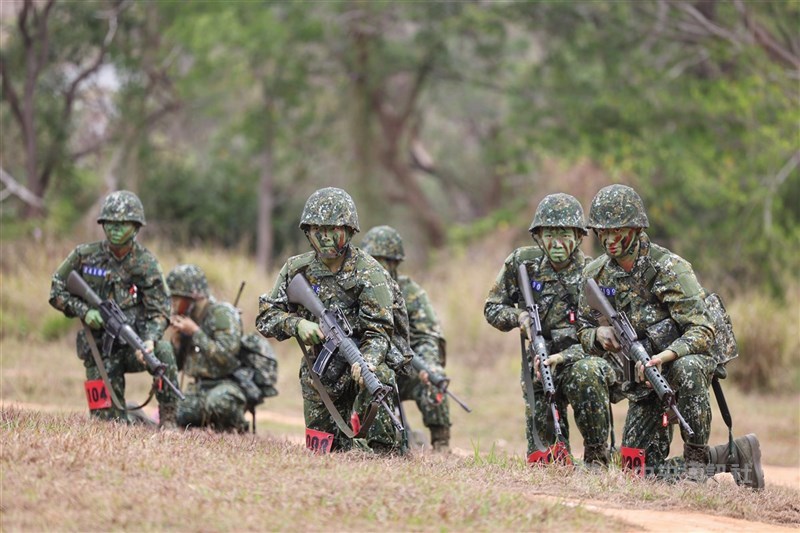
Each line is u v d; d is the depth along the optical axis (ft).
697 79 252.01
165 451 64.85
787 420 141.90
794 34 232.32
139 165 276.41
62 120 263.90
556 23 260.01
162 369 91.15
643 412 78.64
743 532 60.23
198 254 186.70
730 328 79.97
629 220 75.97
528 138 269.44
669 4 245.24
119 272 93.45
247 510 53.62
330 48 296.10
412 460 73.77
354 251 76.38
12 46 257.55
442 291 205.57
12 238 199.72
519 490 65.46
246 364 102.58
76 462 59.62
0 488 54.49
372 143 306.76
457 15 283.79
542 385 80.64
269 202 292.61
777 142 213.87
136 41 275.18
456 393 157.48
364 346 75.00
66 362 151.12
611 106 250.16
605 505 64.69
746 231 224.74
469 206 411.34
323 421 77.25
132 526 50.47
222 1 270.05
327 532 51.78
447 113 370.94
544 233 81.61
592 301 78.33
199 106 292.81
